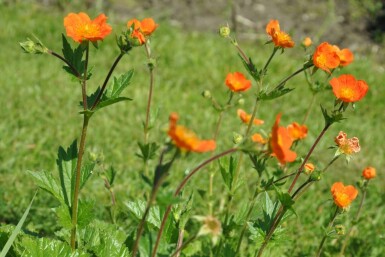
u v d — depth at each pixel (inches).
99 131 190.9
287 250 141.7
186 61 250.7
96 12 287.6
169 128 68.6
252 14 314.8
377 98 242.7
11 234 99.0
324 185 179.5
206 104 221.0
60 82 220.5
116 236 112.8
